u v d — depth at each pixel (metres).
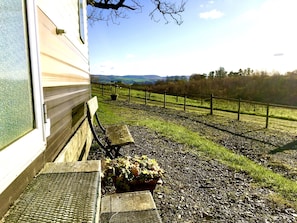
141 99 21.95
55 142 1.92
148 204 1.81
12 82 1.01
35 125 1.31
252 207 3.18
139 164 2.99
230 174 4.35
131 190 2.78
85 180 1.19
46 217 0.86
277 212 3.08
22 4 1.15
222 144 7.39
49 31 1.95
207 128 9.76
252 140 7.98
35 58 1.32
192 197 3.35
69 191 1.06
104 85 29.98
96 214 0.94
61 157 2.05
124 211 1.71
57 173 1.28
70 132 2.82
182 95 20.83
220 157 5.37
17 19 1.08
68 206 0.94
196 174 4.25
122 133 4.28
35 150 1.26
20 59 1.11
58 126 2.09
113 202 1.84
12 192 0.95
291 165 5.58
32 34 1.27
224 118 12.61
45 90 1.71
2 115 0.91
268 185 3.93
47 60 1.82
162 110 14.92
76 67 3.75
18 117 1.08
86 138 4.67
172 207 3.03
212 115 13.56
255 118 13.26
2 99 0.91
